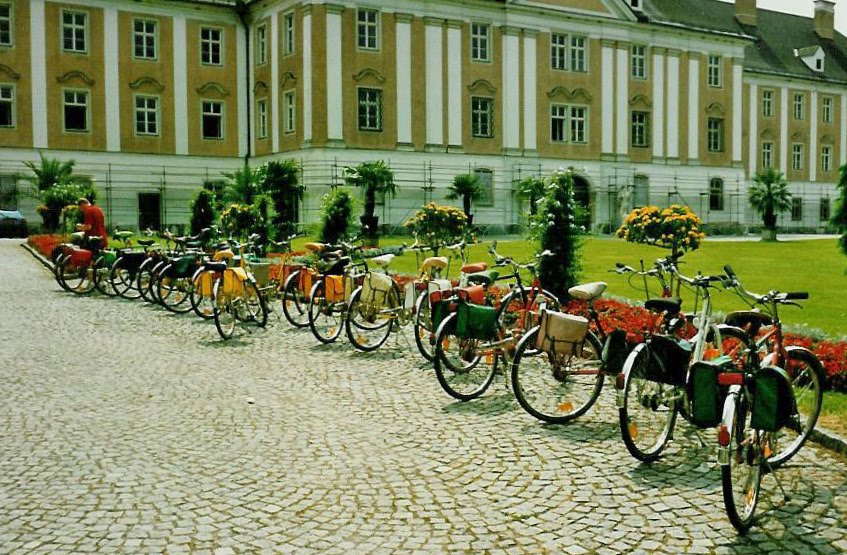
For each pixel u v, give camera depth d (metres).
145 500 5.69
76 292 17.83
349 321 11.15
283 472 6.27
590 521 5.35
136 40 41.66
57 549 4.91
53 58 39.81
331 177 39.62
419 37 41.84
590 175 47.56
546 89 45.81
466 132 43.53
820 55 63.75
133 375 9.72
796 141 62.81
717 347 6.96
